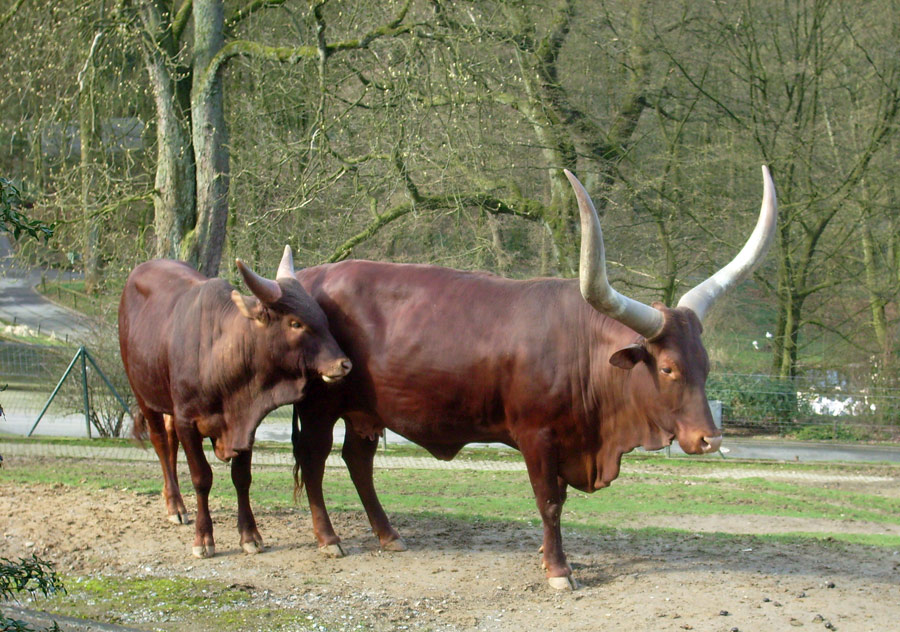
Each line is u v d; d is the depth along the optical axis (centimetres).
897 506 1151
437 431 650
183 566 657
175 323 692
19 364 1667
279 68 1453
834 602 565
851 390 1855
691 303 588
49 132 1650
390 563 668
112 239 1634
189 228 1524
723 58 1816
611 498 1088
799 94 1864
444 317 636
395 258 1669
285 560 673
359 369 660
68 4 1516
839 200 1859
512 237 1900
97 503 833
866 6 1867
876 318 1977
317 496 693
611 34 1730
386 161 1477
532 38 1576
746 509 1030
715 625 522
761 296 2125
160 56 1496
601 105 1795
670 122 1883
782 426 1827
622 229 1812
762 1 1814
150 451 1382
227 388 657
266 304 627
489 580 627
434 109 1439
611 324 595
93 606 573
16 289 3009
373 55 1430
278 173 1438
